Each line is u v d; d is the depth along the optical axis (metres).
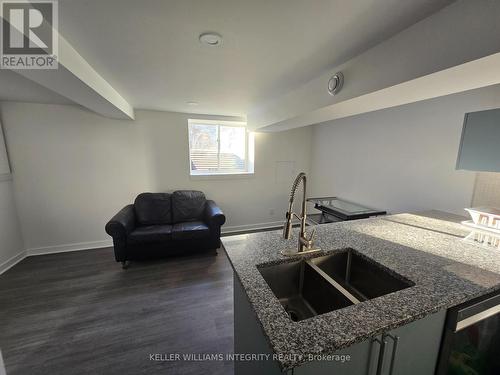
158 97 2.52
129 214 2.97
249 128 3.49
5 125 2.72
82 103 2.16
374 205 2.86
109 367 1.48
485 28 0.83
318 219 2.67
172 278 2.54
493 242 1.33
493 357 1.11
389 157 2.62
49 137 2.92
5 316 1.93
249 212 4.14
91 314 1.96
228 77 1.86
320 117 2.20
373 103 1.59
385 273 1.09
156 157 3.43
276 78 1.85
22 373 1.44
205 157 3.83
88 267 2.75
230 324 1.86
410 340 0.83
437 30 0.99
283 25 1.12
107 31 1.18
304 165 4.37
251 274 1.03
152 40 1.27
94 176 3.18
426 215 1.98
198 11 1.01
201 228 3.01
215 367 1.50
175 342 1.68
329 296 1.01
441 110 2.07
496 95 1.69
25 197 2.91
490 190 1.75
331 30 1.16
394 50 1.19
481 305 0.93
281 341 0.65
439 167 2.11
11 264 2.76
